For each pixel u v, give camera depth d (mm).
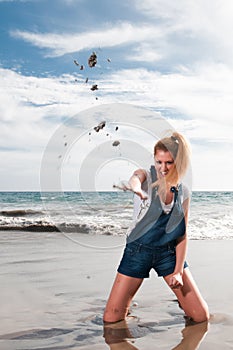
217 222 9742
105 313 3154
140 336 2811
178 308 3465
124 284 3139
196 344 2646
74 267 5027
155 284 4305
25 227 8961
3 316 3264
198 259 5559
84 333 2879
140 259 3123
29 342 2711
